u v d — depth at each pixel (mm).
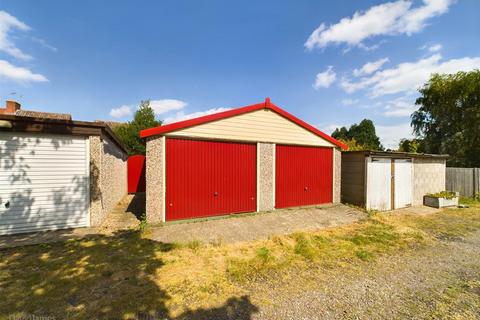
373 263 4156
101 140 6102
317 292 3152
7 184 5176
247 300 2916
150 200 6008
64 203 5672
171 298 2904
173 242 4918
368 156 8711
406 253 4660
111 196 7859
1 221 5121
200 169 6641
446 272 3850
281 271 3758
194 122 6477
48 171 5516
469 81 16938
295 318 2590
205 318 2541
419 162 10219
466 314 2730
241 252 4512
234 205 7160
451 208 9562
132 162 13539
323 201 8992
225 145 7047
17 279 3281
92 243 4742
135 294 2971
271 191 7777
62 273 3480
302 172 8523
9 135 5199
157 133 5988
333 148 9219
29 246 4543
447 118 19203
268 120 7730
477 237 5770
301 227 6289
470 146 16859
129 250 4422
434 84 19125
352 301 2955
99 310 2637
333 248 4820
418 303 2943
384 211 8836
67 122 5523
